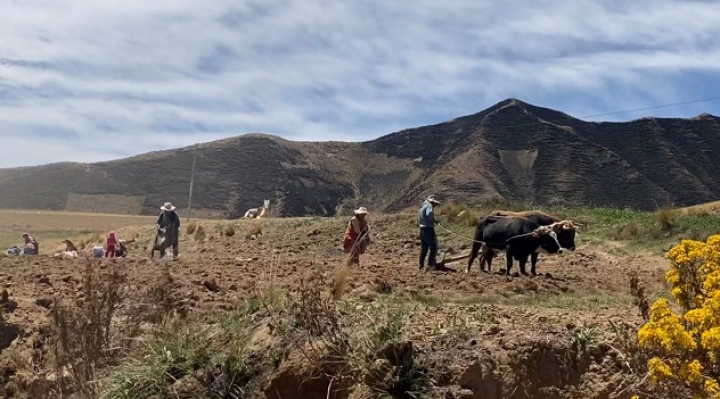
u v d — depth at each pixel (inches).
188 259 669.3
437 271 585.3
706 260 255.3
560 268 693.9
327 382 283.6
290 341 299.6
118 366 321.1
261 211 1348.4
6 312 394.3
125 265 565.0
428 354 283.9
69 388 325.7
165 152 4960.6
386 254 831.1
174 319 349.4
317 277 408.2
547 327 298.4
